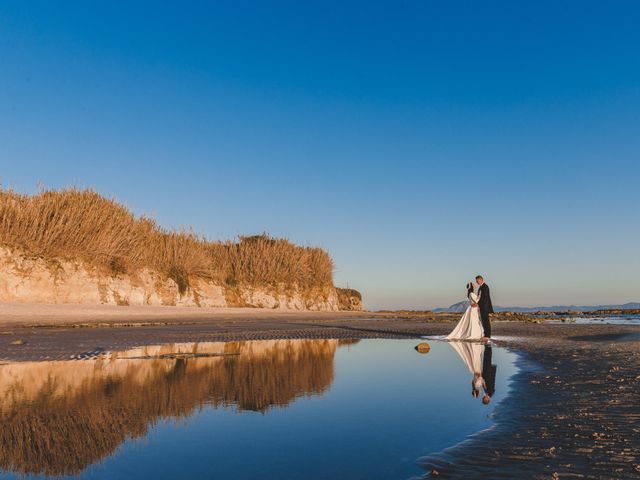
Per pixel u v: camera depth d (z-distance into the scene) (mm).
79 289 23641
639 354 8609
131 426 4035
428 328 18969
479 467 2996
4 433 3805
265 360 8344
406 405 4828
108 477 2883
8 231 22453
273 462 3145
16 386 5773
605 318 33406
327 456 3256
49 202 25078
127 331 14820
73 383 5973
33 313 19031
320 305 43031
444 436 3721
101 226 26172
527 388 5609
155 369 7164
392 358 8844
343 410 4613
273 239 43875
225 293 34844
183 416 4387
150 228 31750
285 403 4930
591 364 7418
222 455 3279
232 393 5418
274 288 38688
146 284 27719
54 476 2889
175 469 3020
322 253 46562
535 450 3303
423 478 2834
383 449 3391
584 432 3715
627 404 4637
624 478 2766
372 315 38750
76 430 3902
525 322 24562
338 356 9156
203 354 9156
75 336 12680
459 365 7863
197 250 33625
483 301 13344
